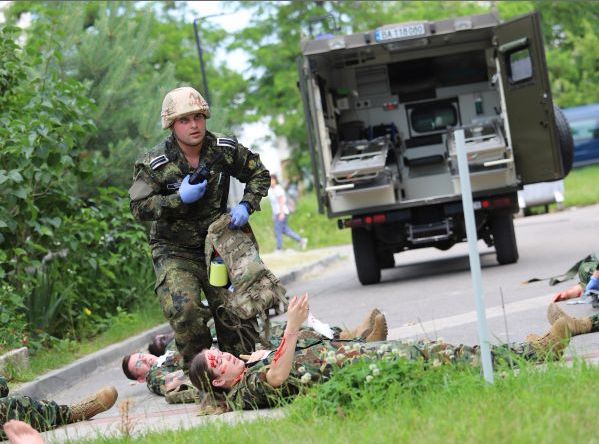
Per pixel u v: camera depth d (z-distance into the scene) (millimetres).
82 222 20266
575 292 14672
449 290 20953
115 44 25562
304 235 52781
